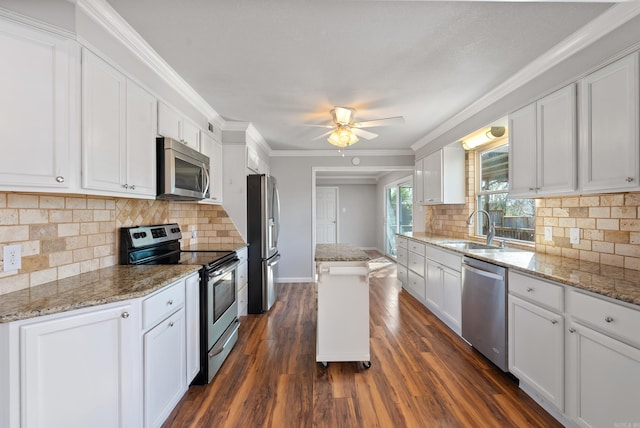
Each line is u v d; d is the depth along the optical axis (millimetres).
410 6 1592
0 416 1162
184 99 2637
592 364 1501
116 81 1755
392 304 4039
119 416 1407
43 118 1371
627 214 1874
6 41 1288
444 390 2086
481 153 3760
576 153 1892
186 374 1959
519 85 2424
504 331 2184
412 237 4270
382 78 2438
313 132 4023
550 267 1988
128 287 1556
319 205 9367
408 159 5242
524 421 1771
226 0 1537
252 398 2010
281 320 3482
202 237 3666
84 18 1521
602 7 1596
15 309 1221
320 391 2086
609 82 1681
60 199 1728
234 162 3666
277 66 2240
